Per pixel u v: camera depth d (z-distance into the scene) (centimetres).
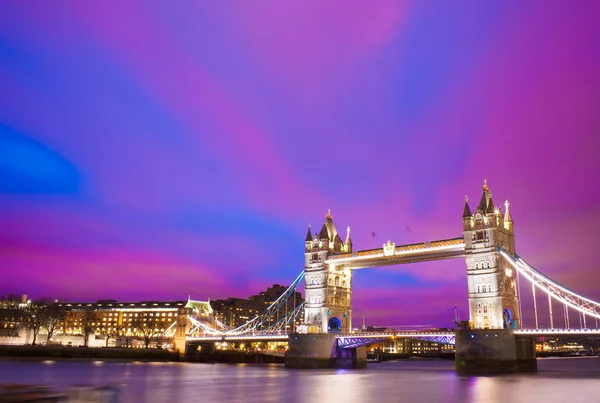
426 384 9350
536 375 10981
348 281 15812
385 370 14725
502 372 10769
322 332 14688
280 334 16612
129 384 9381
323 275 15075
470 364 11100
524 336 11200
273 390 8450
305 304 15288
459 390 8250
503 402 6750
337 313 15175
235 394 7844
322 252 15238
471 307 11812
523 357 11419
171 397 7431
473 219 12194
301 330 14788
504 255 11681
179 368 14825
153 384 9438
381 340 13950
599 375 11594
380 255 14025
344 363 14825
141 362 18100
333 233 15875
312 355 14312
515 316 12075
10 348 18600
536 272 11650
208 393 7962
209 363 19275
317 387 8969
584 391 7969
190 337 19662
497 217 12094
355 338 14112
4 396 3731
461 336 11319
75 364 15538
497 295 11488
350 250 16250
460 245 12406
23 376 10688
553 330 10650
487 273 11731
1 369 12775
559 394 7581
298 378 11094
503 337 10856
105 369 13512
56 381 9675
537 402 6725
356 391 8256
